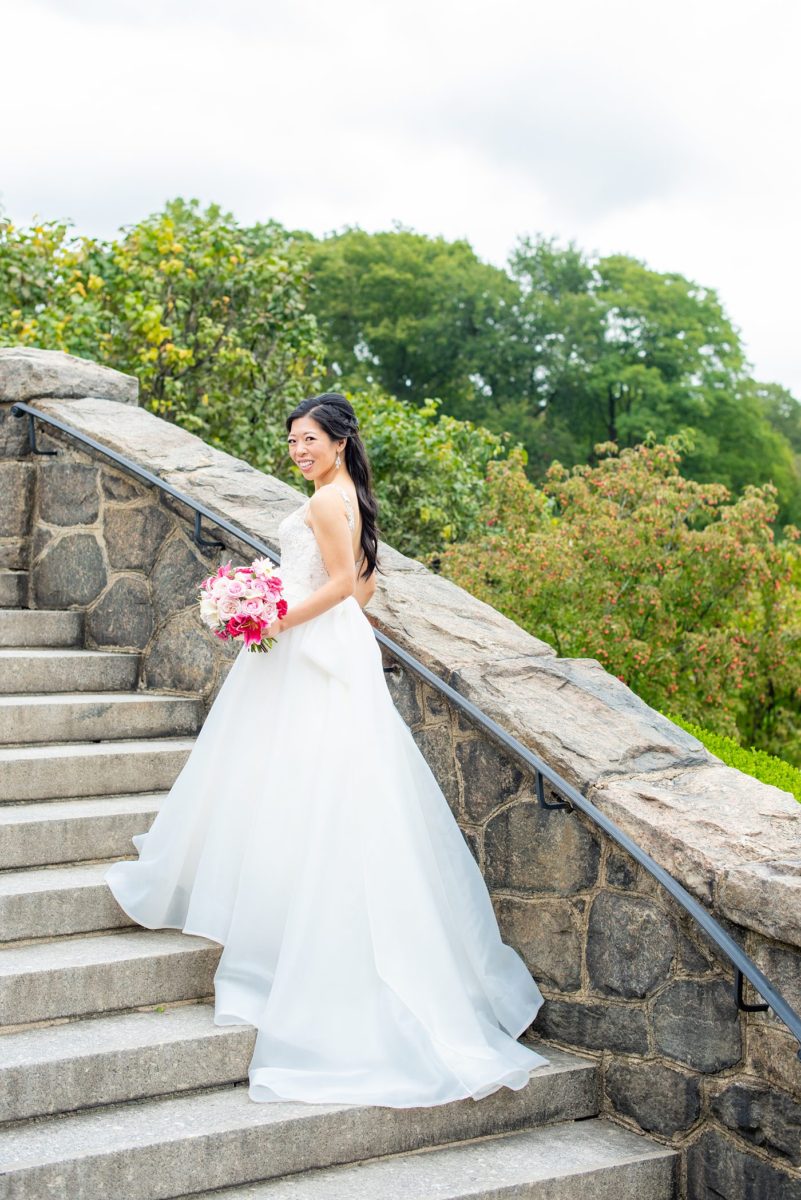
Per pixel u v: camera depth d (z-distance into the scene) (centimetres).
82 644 557
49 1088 308
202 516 486
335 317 4159
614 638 843
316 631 367
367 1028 334
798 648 1002
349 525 376
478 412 4231
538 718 385
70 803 432
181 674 511
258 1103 321
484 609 460
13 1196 276
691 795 357
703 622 913
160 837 380
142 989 354
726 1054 323
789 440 5106
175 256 1082
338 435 385
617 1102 355
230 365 1074
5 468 588
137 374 1017
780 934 300
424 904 348
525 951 386
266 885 351
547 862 378
